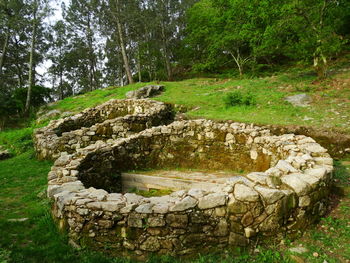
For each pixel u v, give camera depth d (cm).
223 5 1827
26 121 1800
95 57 3597
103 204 287
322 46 1105
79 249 286
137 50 2772
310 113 793
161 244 272
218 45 1880
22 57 2925
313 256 251
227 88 1409
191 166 642
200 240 272
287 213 282
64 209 309
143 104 1109
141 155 645
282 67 1994
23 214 389
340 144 589
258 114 870
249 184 298
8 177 601
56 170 443
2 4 1903
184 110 1120
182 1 3222
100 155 540
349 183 409
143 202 290
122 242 280
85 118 1039
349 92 920
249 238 273
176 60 3562
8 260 261
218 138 621
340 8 1212
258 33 1478
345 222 300
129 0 2552
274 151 511
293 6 1049
